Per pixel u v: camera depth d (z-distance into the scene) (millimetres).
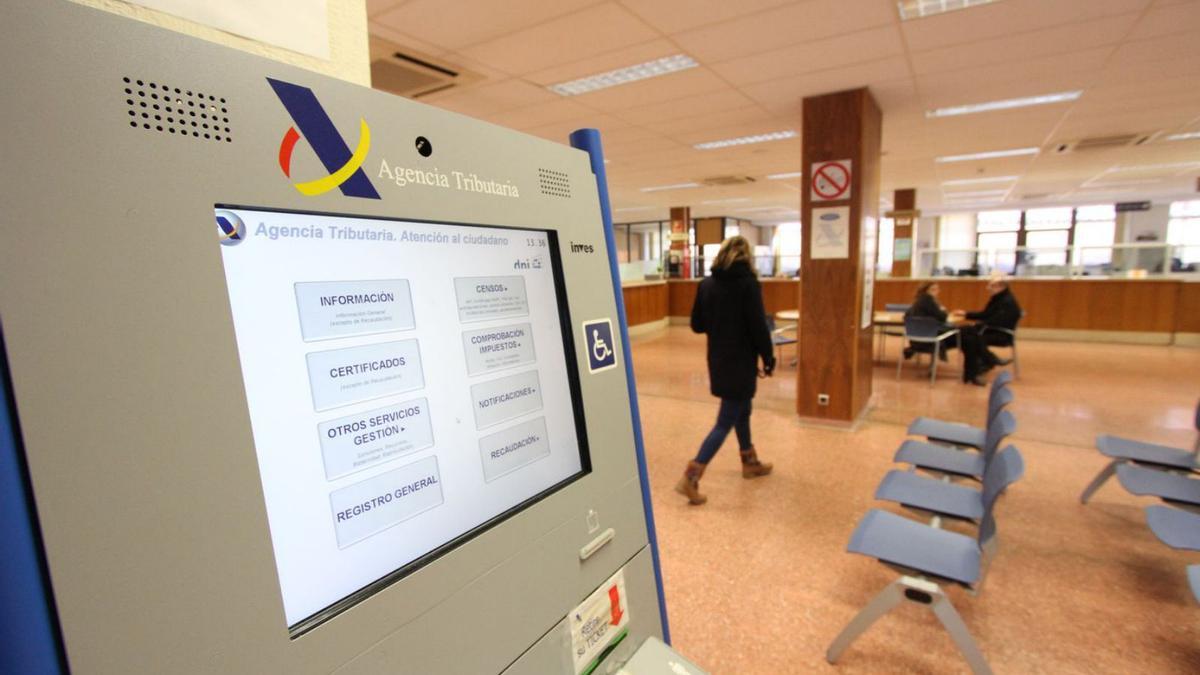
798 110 4414
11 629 288
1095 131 5402
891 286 9117
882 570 2262
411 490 507
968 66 3465
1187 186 10008
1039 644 1803
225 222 403
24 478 296
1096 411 4441
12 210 295
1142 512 2711
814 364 4211
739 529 2641
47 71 311
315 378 453
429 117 546
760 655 1798
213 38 528
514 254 656
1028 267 9031
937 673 1701
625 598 732
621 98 4066
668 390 5609
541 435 652
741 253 2818
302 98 438
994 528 1507
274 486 416
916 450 2594
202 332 366
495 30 2838
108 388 323
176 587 346
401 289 528
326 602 428
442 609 498
